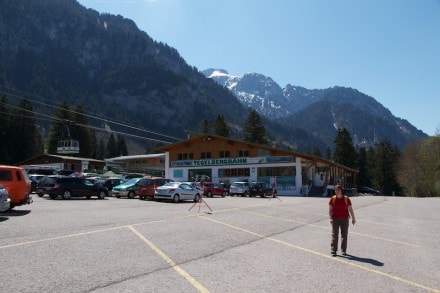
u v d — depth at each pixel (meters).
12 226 12.85
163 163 86.62
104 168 75.31
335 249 10.45
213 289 6.94
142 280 7.31
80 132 89.06
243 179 56.38
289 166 53.81
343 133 94.56
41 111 178.12
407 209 28.30
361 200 40.81
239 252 10.30
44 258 8.63
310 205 29.02
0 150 78.19
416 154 77.06
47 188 27.75
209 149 60.41
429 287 7.61
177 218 17.16
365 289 7.30
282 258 9.77
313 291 7.03
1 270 7.57
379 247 11.91
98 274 7.55
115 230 12.93
